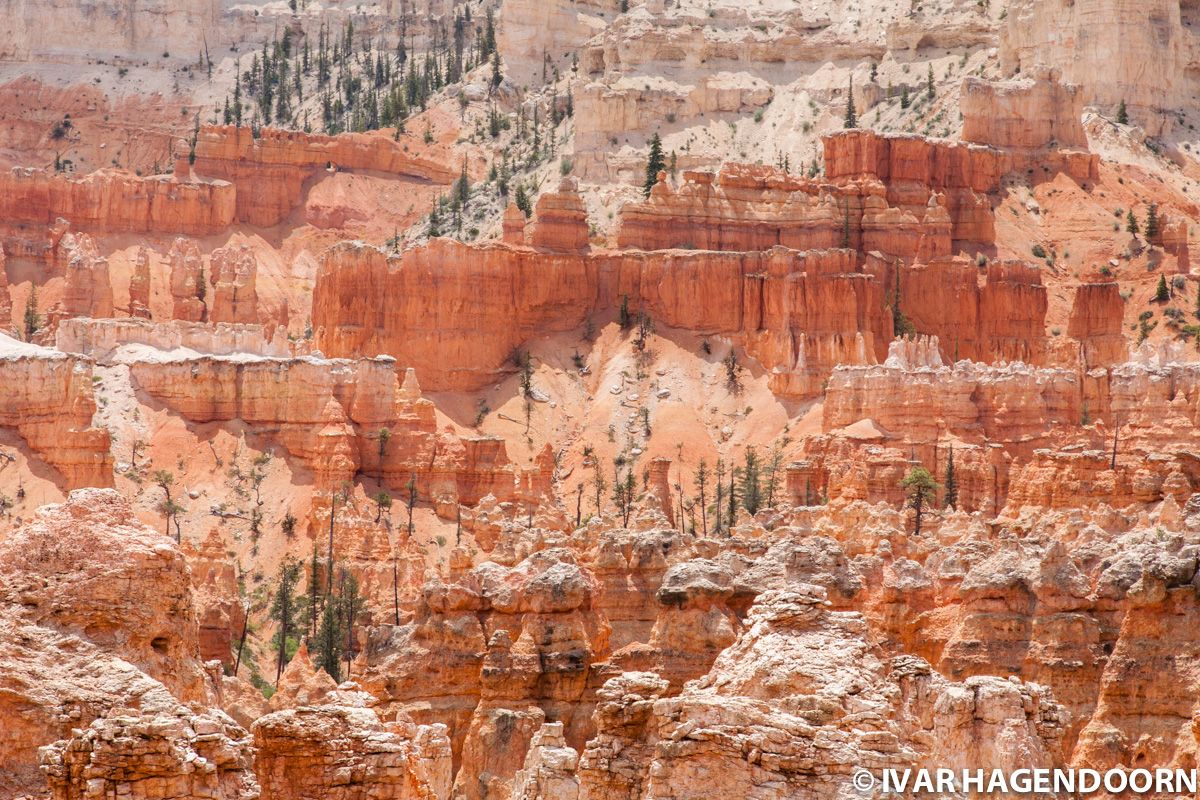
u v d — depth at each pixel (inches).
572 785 6087.6
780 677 5585.6
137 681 5137.8
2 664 5088.6
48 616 5290.4
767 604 5944.9
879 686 5620.1
